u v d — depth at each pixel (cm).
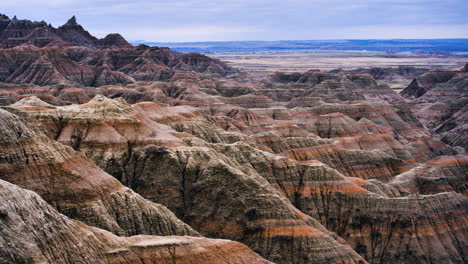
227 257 7475
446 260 11356
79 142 11825
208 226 10112
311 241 9638
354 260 9625
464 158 16025
